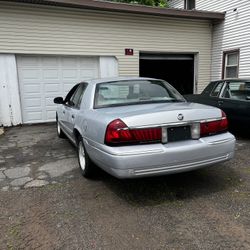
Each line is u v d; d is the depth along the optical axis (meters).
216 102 6.81
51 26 9.25
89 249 2.51
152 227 2.83
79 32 9.65
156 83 4.54
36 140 7.13
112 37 10.14
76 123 4.39
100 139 3.34
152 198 3.50
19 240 2.68
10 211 3.28
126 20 10.25
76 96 5.16
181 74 12.71
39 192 3.80
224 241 2.55
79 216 3.11
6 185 4.11
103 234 2.73
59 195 3.68
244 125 6.14
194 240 2.58
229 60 11.26
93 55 9.99
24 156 5.66
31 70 9.44
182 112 3.32
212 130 3.50
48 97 9.78
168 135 3.25
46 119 9.87
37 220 3.05
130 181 4.07
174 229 2.78
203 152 3.35
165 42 11.04
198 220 2.93
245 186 3.77
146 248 2.49
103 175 4.23
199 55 11.80
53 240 2.66
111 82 4.40
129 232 2.75
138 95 4.20
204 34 11.72
